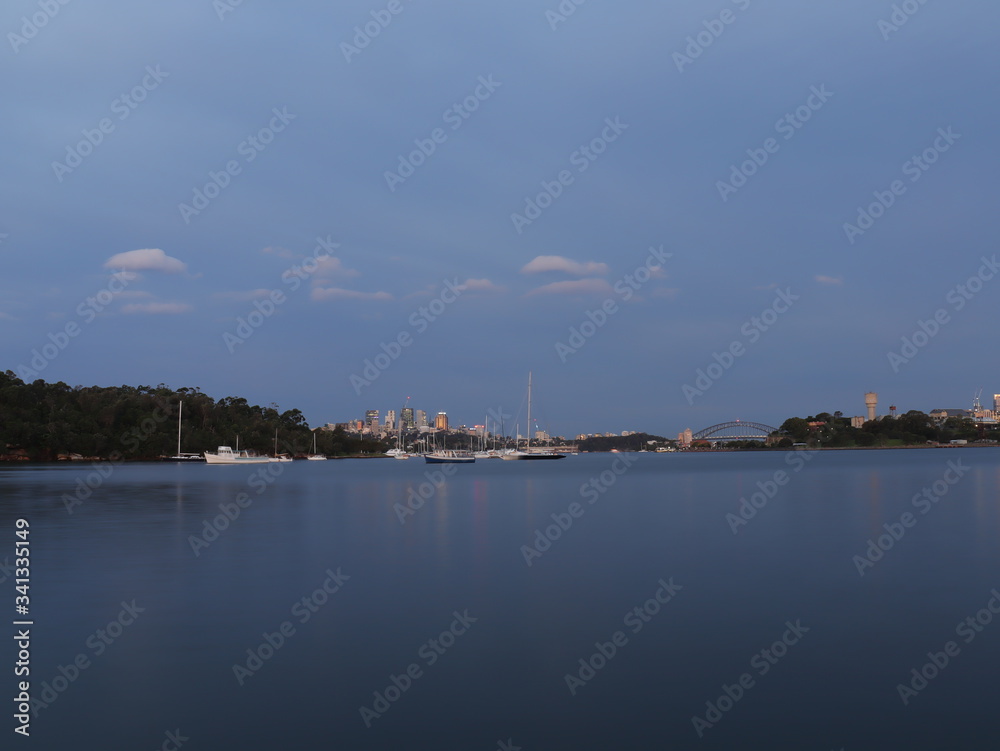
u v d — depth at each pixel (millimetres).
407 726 13344
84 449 170750
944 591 24094
